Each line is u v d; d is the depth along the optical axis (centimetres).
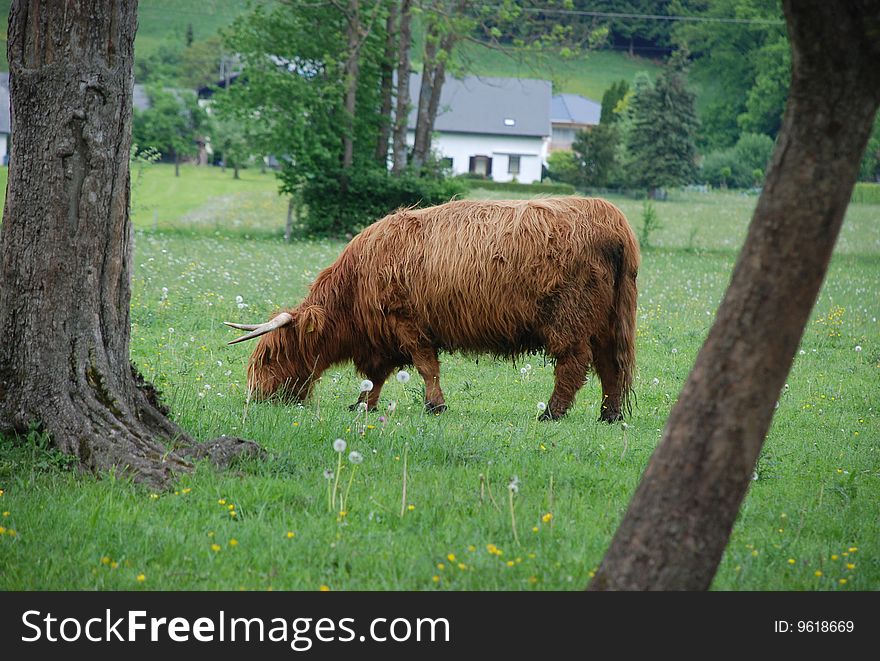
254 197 8319
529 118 12269
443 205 1477
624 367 1448
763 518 977
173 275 3020
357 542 819
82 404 1002
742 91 12769
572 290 1402
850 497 1078
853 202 8738
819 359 2192
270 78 5275
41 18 996
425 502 933
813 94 571
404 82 5631
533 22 5756
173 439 1046
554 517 898
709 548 606
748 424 594
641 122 10594
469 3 5541
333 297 1507
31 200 1002
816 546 885
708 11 12362
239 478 986
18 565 750
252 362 1512
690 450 601
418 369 1488
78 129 1001
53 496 902
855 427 1500
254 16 5484
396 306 1466
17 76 1001
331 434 1216
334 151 5453
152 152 4297
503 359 1508
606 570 629
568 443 1253
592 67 16538
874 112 578
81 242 1010
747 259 591
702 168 12131
